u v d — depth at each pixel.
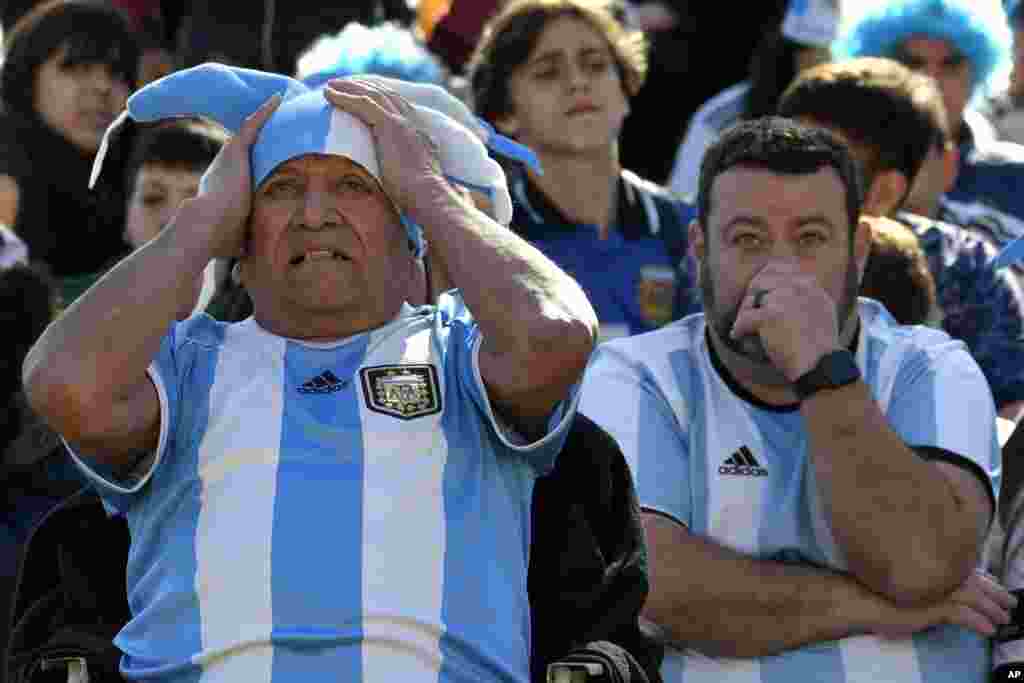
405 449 12.65
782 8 25.97
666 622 14.97
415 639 12.30
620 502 13.44
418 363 12.95
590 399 15.62
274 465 12.58
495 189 13.54
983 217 22.06
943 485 14.79
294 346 13.09
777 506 15.11
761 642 14.87
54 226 22.95
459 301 13.40
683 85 27.47
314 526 12.42
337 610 12.31
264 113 13.31
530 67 21.08
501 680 12.41
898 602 14.78
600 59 21.11
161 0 27.59
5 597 17.34
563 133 20.92
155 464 12.73
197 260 12.84
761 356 15.10
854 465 14.65
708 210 15.52
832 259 15.30
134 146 22.14
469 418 12.85
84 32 23.39
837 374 14.75
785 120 15.72
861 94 19.42
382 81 13.60
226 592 12.39
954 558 14.73
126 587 13.17
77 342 12.48
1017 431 15.96
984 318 18.91
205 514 12.59
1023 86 25.69
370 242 13.12
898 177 19.38
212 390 12.91
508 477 12.89
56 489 17.67
